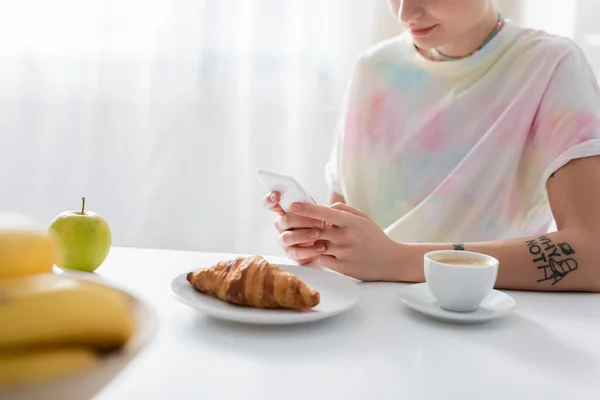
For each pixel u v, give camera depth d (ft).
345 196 4.56
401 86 4.31
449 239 4.02
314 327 2.14
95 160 6.43
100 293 1.10
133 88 6.31
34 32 6.39
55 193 6.55
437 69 4.18
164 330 2.05
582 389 1.67
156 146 6.31
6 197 6.64
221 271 2.31
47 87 6.46
